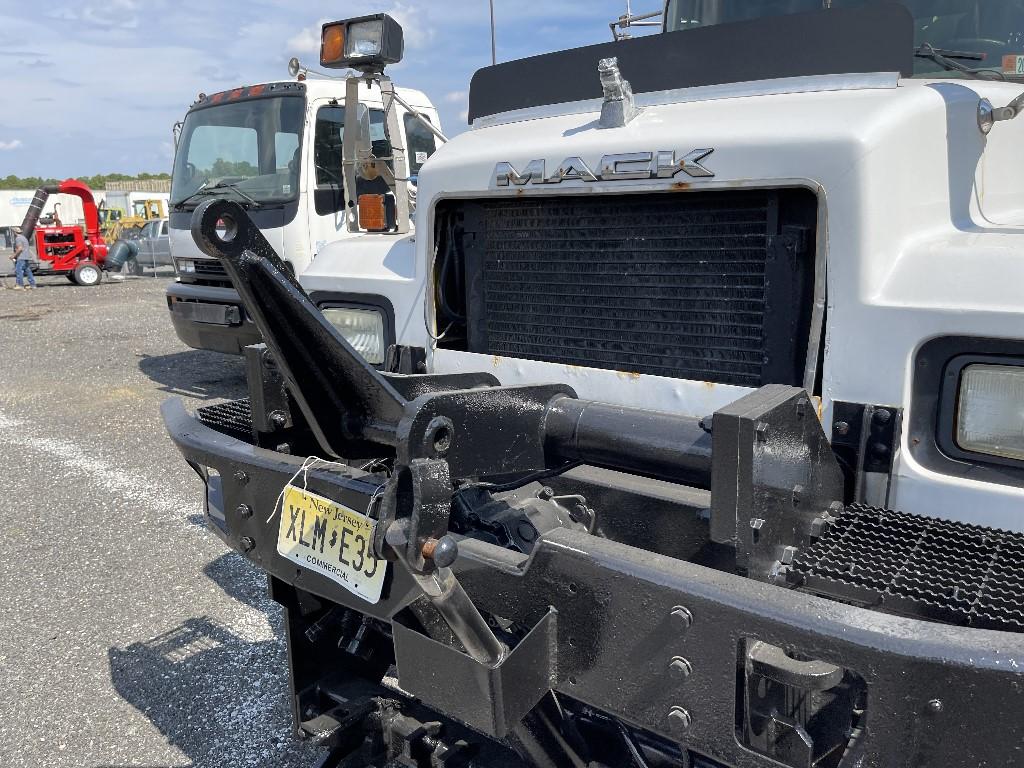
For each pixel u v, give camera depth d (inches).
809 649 50.1
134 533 181.9
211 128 315.9
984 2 108.7
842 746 65.2
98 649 134.4
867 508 69.5
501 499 79.6
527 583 63.2
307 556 78.7
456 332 106.9
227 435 91.0
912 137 74.6
